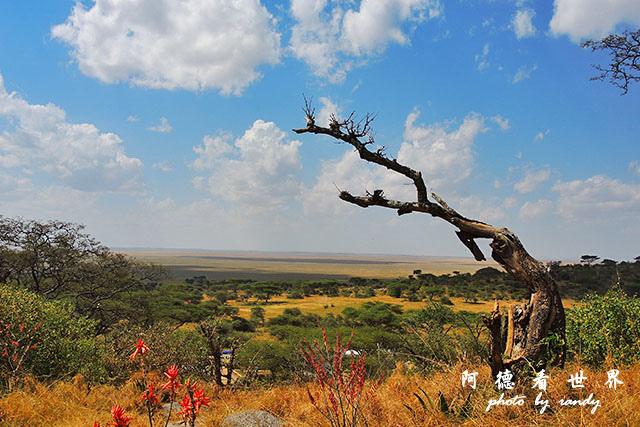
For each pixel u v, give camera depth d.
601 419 4.08
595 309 6.52
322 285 123.56
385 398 5.20
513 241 5.66
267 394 6.62
